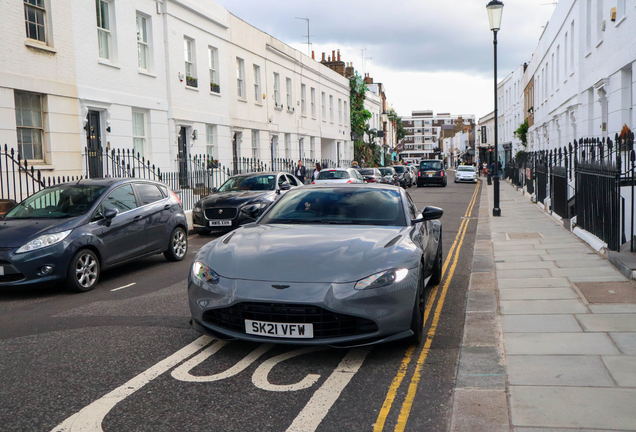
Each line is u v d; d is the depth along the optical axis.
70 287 6.86
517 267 7.70
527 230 11.71
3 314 6.00
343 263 4.26
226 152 21.25
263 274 4.21
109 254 7.52
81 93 13.70
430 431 3.13
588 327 4.81
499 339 4.67
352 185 6.25
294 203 5.90
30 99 12.42
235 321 4.23
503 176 45.94
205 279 4.36
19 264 6.46
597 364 3.94
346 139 39.12
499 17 14.96
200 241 11.62
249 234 5.05
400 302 4.21
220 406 3.48
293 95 28.56
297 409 3.44
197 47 19.12
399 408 3.44
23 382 3.91
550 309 5.45
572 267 7.43
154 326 5.29
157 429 3.18
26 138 12.33
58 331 5.22
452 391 3.68
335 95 36.41
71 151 13.46
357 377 3.96
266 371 4.08
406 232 5.11
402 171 36.56
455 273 7.88
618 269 7.06
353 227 5.23
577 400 3.37
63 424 3.25
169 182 16.72
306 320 4.04
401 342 4.61
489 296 6.21
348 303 4.02
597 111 14.74
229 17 21.42
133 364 4.25
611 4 12.85
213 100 20.22
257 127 24.03
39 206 7.61
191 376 4.00
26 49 12.09
